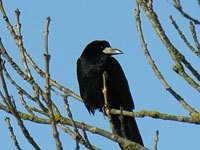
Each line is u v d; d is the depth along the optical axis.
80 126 9.89
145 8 9.65
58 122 10.02
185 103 9.45
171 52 9.42
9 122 8.47
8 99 8.24
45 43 8.01
